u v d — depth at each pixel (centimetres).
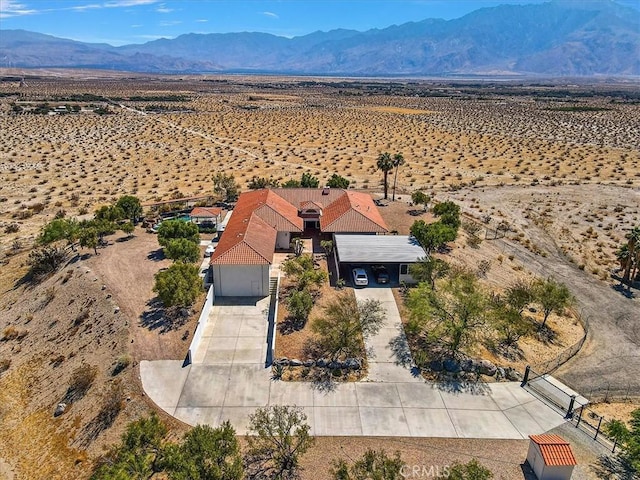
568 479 2298
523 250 5294
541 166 9069
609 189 7538
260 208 4975
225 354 3231
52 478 2439
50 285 4256
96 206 6519
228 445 2230
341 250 4403
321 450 2484
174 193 7088
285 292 4034
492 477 2327
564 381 3156
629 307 4166
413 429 2647
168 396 2844
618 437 2480
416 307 3381
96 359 3216
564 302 3703
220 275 3919
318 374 3069
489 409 2817
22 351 3534
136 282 4100
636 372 3288
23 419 2888
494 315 3378
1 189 7088
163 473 2266
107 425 2677
